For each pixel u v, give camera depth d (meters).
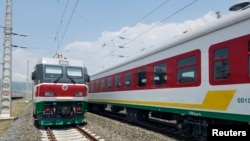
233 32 7.68
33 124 15.61
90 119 18.00
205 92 8.74
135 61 14.79
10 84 18.39
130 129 12.95
